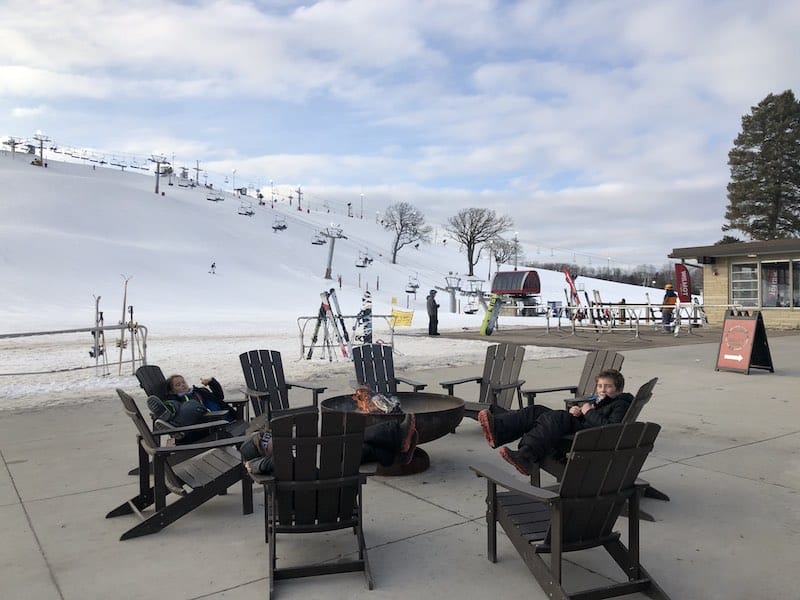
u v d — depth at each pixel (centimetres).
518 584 331
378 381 736
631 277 14500
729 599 310
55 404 877
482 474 342
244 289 7619
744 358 1116
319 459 343
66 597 322
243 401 645
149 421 751
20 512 452
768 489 477
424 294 10688
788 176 4512
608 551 332
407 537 398
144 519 433
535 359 1385
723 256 2473
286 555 373
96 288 6406
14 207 10012
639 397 425
